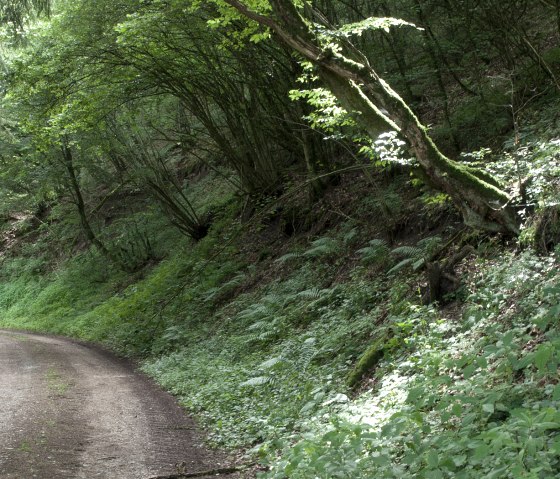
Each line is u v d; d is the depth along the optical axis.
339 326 11.33
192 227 25.36
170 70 18.98
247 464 6.93
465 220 9.68
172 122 25.27
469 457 4.41
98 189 33.56
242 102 19.80
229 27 16.19
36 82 17.73
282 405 8.90
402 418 5.47
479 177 9.70
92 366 15.31
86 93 18.47
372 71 9.25
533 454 3.77
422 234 12.85
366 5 16.55
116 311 23.45
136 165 25.39
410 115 9.31
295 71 16.50
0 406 9.45
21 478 6.12
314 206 18.69
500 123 12.42
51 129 19.20
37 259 35.78
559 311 5.54
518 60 13.75
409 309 9.95
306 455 5.71
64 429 8.11
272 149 22.30
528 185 9.29
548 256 8.21
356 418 6.69
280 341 13.08
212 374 12.15
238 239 21.75
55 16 17.41
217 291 19.14
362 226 15.56
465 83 15.20
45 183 28.97
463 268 9.67
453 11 13.59
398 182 15.09
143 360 17.31
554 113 11.11
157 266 26.95
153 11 15.59
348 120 10.63
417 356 7.75
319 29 9.24
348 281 13.75
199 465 6.98
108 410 9.55
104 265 30.27
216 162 28.78
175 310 20.05
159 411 9.81
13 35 16.56
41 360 15.77
